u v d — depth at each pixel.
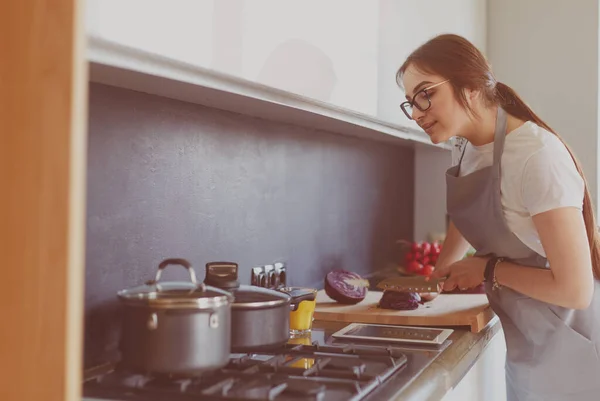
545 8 3.42
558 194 1.66
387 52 2.11
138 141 1.57
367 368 1.40
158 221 1.64
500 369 2.22
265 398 1.16
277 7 1.48
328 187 2.59
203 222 1.81
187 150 1.74
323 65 1.69
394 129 2.34
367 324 1.92
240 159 1.99
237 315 1.40
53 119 0.99
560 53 3.39
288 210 2.28
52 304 1.00
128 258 1.55
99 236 1.46
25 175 1.01
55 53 0.99
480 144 1.90
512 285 1.83
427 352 1.61
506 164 1.80
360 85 1.92
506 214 1.84
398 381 1.33
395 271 3.10
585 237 1.68
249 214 2.04
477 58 1.80
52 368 1.00
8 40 1.01
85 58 1.00
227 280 1.48
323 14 1.69
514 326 1.97
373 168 3.02
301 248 2.38
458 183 1.93
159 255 1.65
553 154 1.71
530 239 1.83
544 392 1.92
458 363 1.57
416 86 1.82
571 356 1.88
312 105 1.73
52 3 0.99
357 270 2.88
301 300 1.78
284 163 2.25
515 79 3.47
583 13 3.35
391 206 3.24
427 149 3.38
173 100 1.68
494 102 1.85
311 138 2.44
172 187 1.69
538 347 1.92
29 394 1.01
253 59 1.39
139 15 1.10
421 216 3.51
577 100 3.37
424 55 1.80
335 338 1.75
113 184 1.50
